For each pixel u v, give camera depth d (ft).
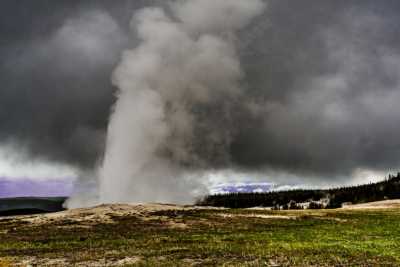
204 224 170.30
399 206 289.94
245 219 185.68
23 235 148.66
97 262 96.53
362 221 180.86
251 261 92.32
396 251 104.73
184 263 91.40
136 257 100.73
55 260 100.37
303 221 180.86
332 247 110.93
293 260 92.84
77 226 167.53
